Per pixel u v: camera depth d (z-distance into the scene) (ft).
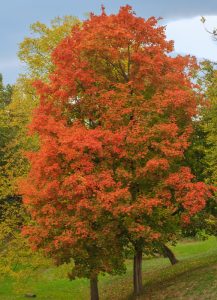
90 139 54.80
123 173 56.75
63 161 57.62
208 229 71.56
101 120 59.88
